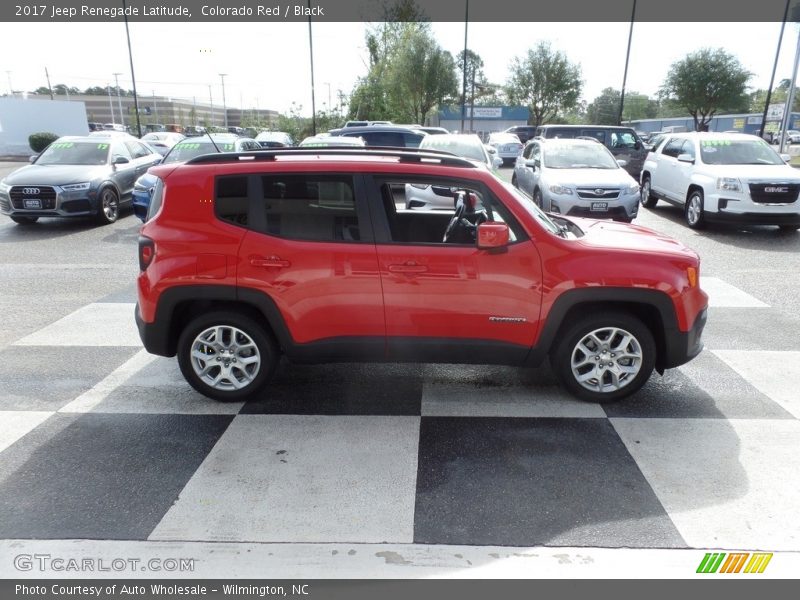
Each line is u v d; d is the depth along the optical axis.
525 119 47.59
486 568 2.70
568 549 2.81
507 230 3.74
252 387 4.22
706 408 4.19
